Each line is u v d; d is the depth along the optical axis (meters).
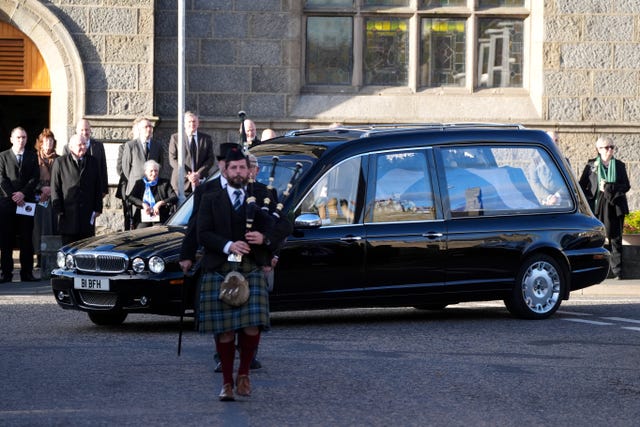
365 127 32.09
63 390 21.17
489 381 22.39
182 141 41.88
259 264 20.36
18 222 40.94
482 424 18.70
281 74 49.81
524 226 32.00
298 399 20.52
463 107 50.19
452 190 31.39
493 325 30.77
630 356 25.55
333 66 50.50
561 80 50.00
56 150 47.97
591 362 24.70
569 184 33.16
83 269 29.03
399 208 30.66
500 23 50.81
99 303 28.77
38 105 51.31
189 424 18.44
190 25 49.31
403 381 22.30
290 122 49.59
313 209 29.62
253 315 20.06
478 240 31.39
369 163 30.50
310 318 32.62
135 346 26.41
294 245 29.22
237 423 18.52
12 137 40.69
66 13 47.59
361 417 19.09
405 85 50.72
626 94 50.16
